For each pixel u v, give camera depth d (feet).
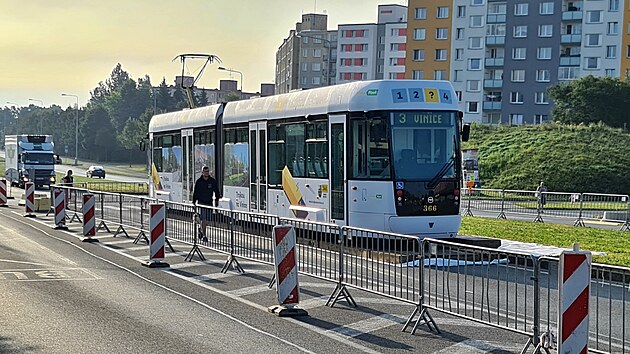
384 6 464.65
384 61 451.94
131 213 70.79
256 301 40.78
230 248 51.49
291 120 69.10
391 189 58.70
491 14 311.68
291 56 483.51
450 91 61.52
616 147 213.66
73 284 45.70
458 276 32.65
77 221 92.53
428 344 31.40
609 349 26.43
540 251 61.93
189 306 39.14
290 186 68.90
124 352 29.22
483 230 81.25
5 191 123.95
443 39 322.55
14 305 38.73
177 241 64.59
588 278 26.30
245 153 77.51
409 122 59.72
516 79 307.17
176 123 96.73
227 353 29.35
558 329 26.32
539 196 104.12
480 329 34.40
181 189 94.43
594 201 102.42
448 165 60.18
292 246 37.52
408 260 34.86
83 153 482.28
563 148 213.87
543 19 301.84
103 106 517.96
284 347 30.48
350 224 60.90
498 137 240.53
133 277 48.85
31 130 628.28
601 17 292.20
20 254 59.72
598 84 262.88
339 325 34.94
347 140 61.36
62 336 31.91
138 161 443.32
